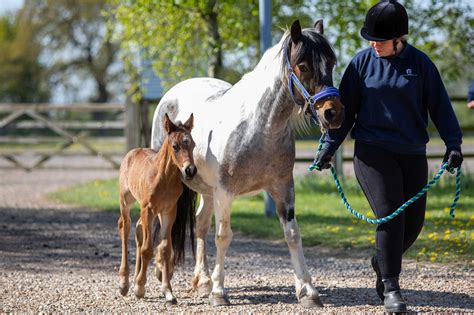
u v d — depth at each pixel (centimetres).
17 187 2147
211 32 1764
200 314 710
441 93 694
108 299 793
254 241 1230
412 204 699
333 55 682
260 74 750
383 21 669
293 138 756
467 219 1333
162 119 921
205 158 788
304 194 1816
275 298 792
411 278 887
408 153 689
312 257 1068
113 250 1153
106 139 2655
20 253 1122
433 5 1848
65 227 1396
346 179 1989
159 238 873
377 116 685
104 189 2028
